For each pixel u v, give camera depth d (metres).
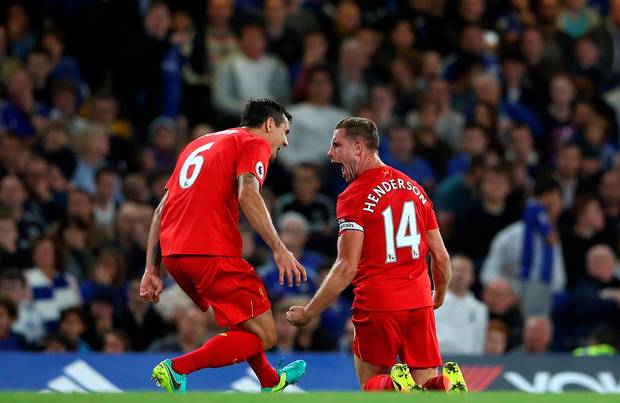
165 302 40.84
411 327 26.05
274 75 55.03
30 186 46.31
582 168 53.59
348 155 26.20
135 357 33.12
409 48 59.44
